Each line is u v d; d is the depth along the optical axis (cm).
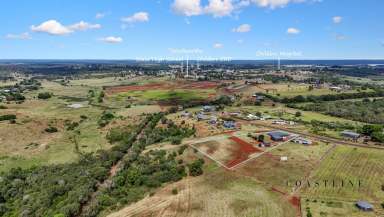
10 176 11650
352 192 9750
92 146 15238
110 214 9162
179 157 12862
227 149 13400
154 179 11012
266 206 9162
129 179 11006
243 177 11006
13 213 9438
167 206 9400
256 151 13138
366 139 14562
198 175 11344
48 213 9056
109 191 10394
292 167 11506
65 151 14600
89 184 10631
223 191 10138
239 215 8750
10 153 14250
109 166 12556
